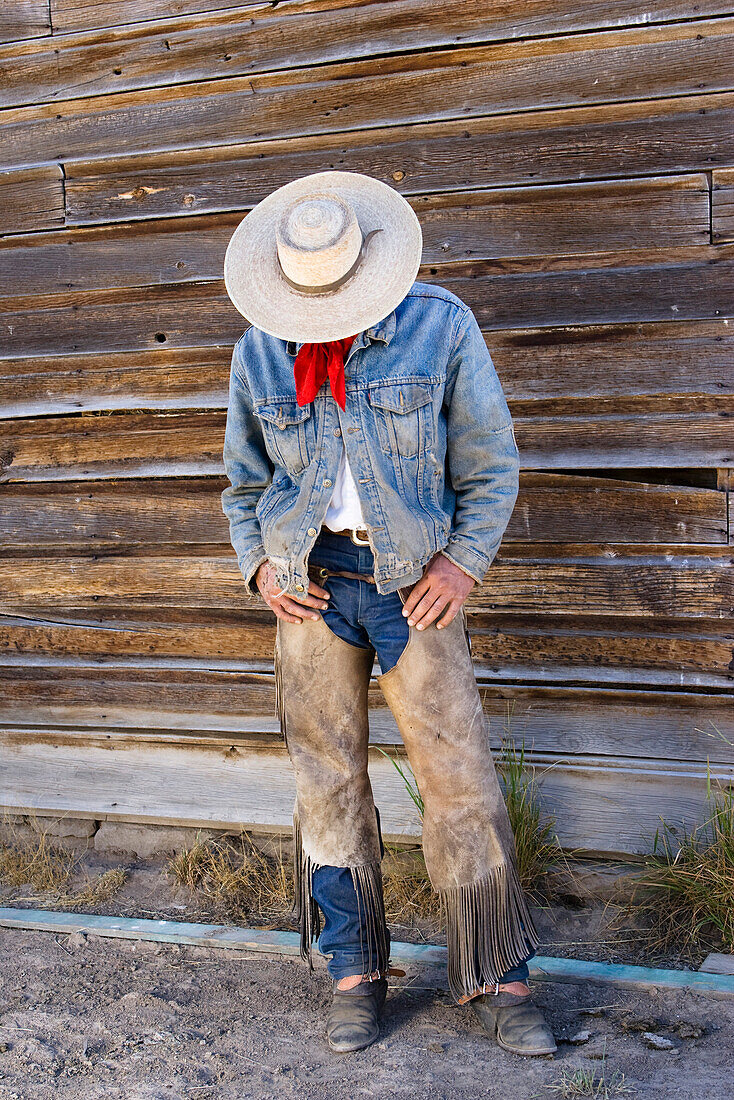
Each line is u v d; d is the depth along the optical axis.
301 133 3.02
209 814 3.26
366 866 2.19
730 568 2.78
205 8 3.06
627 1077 1.96
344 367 2.00
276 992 2.44
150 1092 1.97
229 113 3.07
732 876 2.58
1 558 3.38
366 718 2.22
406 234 2.02
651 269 2.79
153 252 3.17
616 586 2.86
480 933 2.08
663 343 2.79
